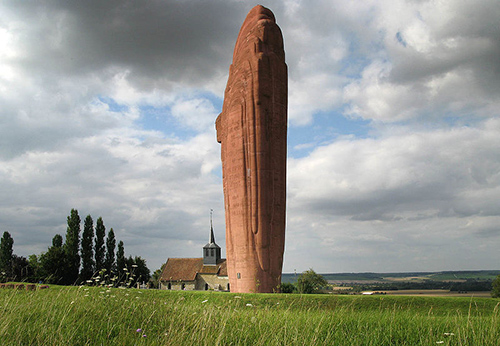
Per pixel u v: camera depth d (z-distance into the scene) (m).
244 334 9.38
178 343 8.09
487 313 20.97
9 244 71.12
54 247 64.06
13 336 8.23
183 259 95.06
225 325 9.46
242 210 35.62
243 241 35.16
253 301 21.20
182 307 11.30
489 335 10.40
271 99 37.34
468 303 22.73
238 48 41.62
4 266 66.25
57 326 9.10
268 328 10.05
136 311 10.83
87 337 8.52
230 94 39.47
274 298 23.08
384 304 22.55
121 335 8.69
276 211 35.84
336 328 11.08
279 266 35.28
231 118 38.00
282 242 35.94
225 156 40.31
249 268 34.50
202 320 9.64
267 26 39.22
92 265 69.19
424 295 24.92
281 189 36.59
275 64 38.19
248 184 35.81
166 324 9.77
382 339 10.70
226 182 39.06
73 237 68.31
